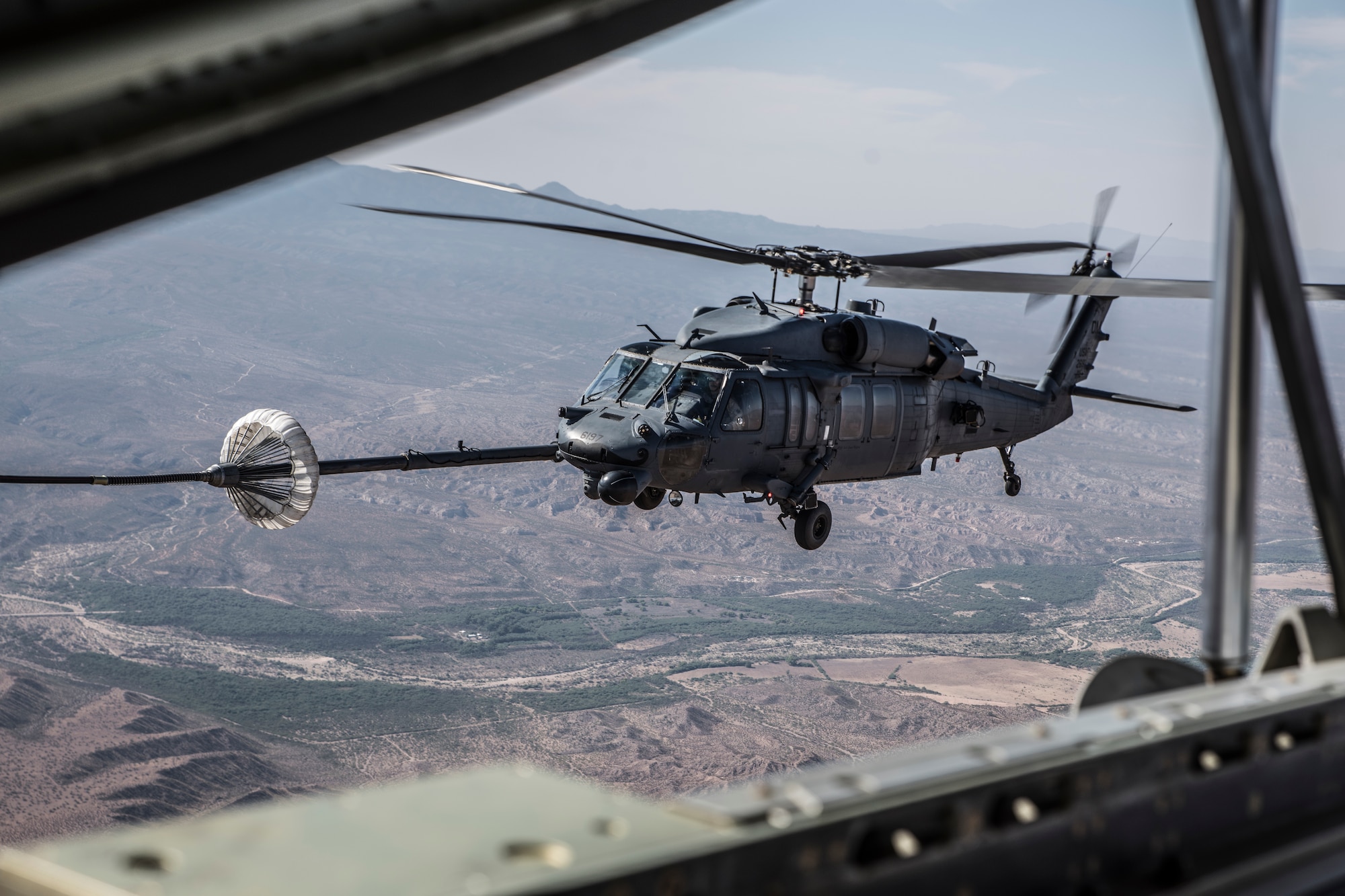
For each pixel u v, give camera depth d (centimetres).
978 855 192
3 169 97
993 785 193
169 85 103
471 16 118
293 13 110
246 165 113
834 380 1608
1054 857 206
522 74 128
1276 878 229
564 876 140
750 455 1573
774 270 1482
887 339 1670
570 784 173
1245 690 265
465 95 125
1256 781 249
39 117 98
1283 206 265
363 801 160
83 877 131
